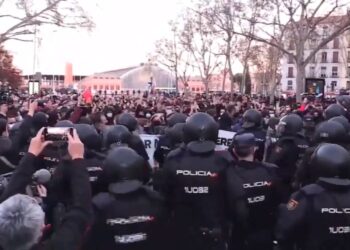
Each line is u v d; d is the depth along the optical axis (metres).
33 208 2.49
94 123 8.80
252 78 100.38
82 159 3.13
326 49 97.62
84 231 2.90
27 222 2.41
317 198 3.82
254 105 19.91
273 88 50.94
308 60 27.09
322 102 19.52
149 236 3.83
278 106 28.41
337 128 5.82
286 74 100.00
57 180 3.43
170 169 4.74
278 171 5.55
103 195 3.82
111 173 3.85
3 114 9.21
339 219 3.77
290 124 6.44
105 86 112.81
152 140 9.42
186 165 4.69
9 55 73.50
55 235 2.81
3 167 5.80
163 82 109.56
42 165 4.42
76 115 10.54
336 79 97.12
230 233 4.91
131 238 3.76
